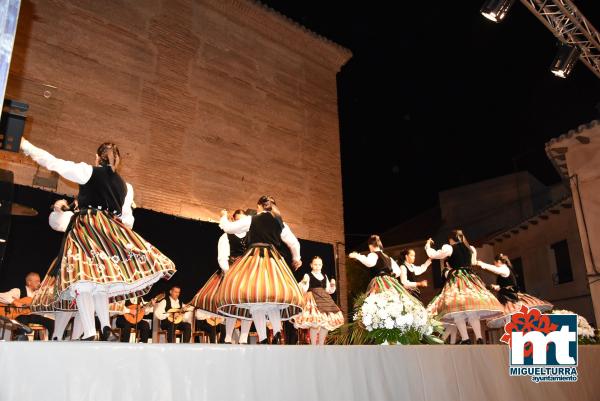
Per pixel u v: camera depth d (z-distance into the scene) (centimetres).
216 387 171
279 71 920
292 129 908
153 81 736
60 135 629
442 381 259
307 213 887
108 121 676
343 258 916
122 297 297
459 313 496
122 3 729
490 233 1541
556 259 1206
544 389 326
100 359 150
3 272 547
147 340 573
